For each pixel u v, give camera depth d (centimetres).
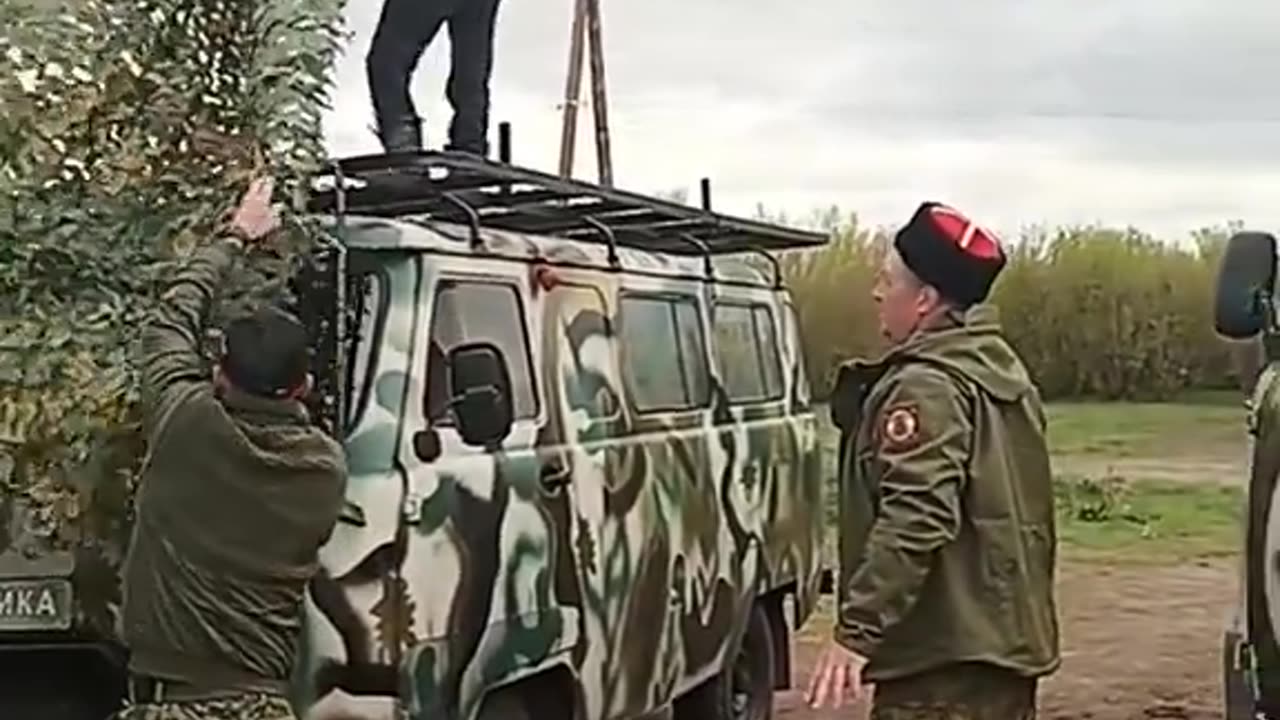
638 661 757
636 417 777
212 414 480
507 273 682
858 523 462
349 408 598
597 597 718
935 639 448
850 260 2142
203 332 533
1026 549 455
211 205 571
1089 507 2030
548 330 708
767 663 961
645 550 767
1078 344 2797
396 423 602
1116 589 1567
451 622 616
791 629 996
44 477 557
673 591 797
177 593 481
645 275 816
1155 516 2002
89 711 605
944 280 457
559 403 705
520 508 661
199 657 481
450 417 630
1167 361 2783
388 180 647
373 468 593
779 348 1005
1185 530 1920
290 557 486
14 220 554
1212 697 1133
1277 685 466
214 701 483
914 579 440
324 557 581
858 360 473
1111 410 2797
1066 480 2177
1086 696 1138
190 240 566
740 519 891
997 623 449
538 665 671
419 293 620
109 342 555
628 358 781
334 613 581
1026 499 459
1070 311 2792
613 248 785
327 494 490
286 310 543
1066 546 1825
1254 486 479
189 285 533
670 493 799
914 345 459
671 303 848
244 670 482
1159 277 2775
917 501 440
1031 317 2806
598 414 738
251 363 484
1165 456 2439
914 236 460
